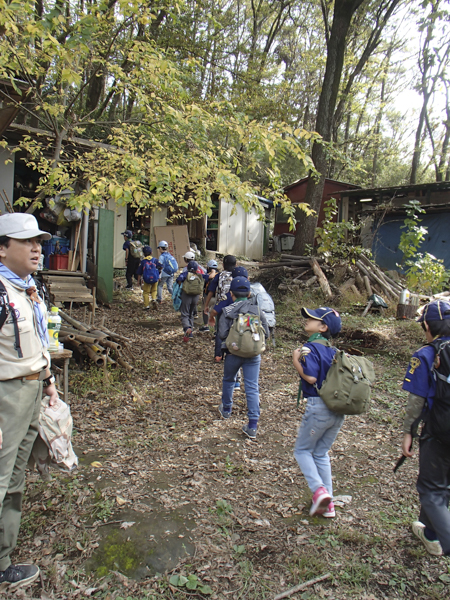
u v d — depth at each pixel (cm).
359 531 297
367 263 1167
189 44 1362
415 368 251
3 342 215
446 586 248
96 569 251
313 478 299
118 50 593
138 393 550
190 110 555
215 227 1992
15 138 980
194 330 951
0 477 212
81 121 662
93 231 1129
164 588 238
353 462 402
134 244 1325
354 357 304
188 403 538
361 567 258
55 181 527
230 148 590
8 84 620
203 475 365
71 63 472
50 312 426
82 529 284
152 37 1355
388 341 772
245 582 245
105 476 354
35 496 318
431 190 1556
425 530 274
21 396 221
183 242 1584
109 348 612
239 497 336
